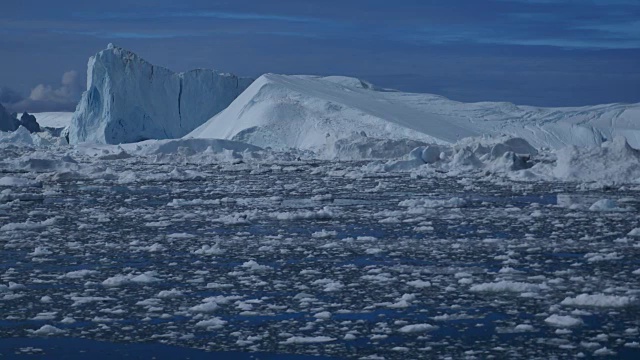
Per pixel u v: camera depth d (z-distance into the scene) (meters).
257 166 74.06
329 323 17.92
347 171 66.19
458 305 19.17
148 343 16.75
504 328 17.28
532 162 66.75
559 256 25.27
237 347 16.39
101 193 49.19
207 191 50.22
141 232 31.67
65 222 34.94
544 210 37.62
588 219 34.09
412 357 15.56
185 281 22.31
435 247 27.30
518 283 20.75
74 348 16.48
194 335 17.23
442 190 49.62
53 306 19.72
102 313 19.03
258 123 120.81
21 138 128.88
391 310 18.94
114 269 24.08
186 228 32.75
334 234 30.08
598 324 17.38
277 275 22.92
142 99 149.38
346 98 137.12
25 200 44.78
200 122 156.38
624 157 54.75
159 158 86.00
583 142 135.25
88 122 147.38
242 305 19.36
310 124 118.94
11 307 19.66
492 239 28.48
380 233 30.73
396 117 126.38
